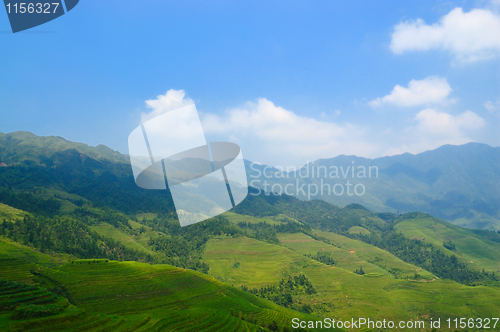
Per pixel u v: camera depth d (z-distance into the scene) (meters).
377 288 147.88
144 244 191.88
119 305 87.94
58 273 99.00
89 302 87.06
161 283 104.62
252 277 157.62
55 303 71.06
